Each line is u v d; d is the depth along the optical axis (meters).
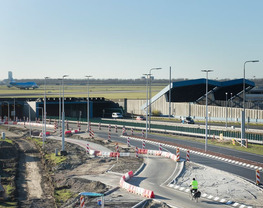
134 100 135.50
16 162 55.69
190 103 117.62
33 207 35.00
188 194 34.72
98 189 37.56
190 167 46.78
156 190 36.03
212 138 74.31
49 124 103.31
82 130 89.75
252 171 44.78
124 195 34.59
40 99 124.06
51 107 132.50
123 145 66.50
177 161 50.09
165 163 49.50
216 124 99.81
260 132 79.75
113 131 89.25
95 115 141.50
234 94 132.38
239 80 120.62
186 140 73.12
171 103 122.88
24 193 40.69
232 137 71.12
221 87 121.31
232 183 38.78
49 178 45.81
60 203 35.34
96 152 58.16
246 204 31.56
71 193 38.44
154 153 56.53
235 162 50.38
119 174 43.88
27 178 47.56
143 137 75.88
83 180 42.00
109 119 119.12
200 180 40.09
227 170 45.25
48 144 70.12
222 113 109.56
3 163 53.72
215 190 36.19
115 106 141.50
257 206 30.94
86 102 131.75
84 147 65.44
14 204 35.50
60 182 43.28
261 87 162.12
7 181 44.56
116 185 38.69
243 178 41.06
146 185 38.00
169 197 33.56
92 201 32.91
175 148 63.62
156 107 127.62
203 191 35.88
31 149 66.81
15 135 85.88
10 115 130.12
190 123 102.12
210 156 55.34
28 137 82.00
